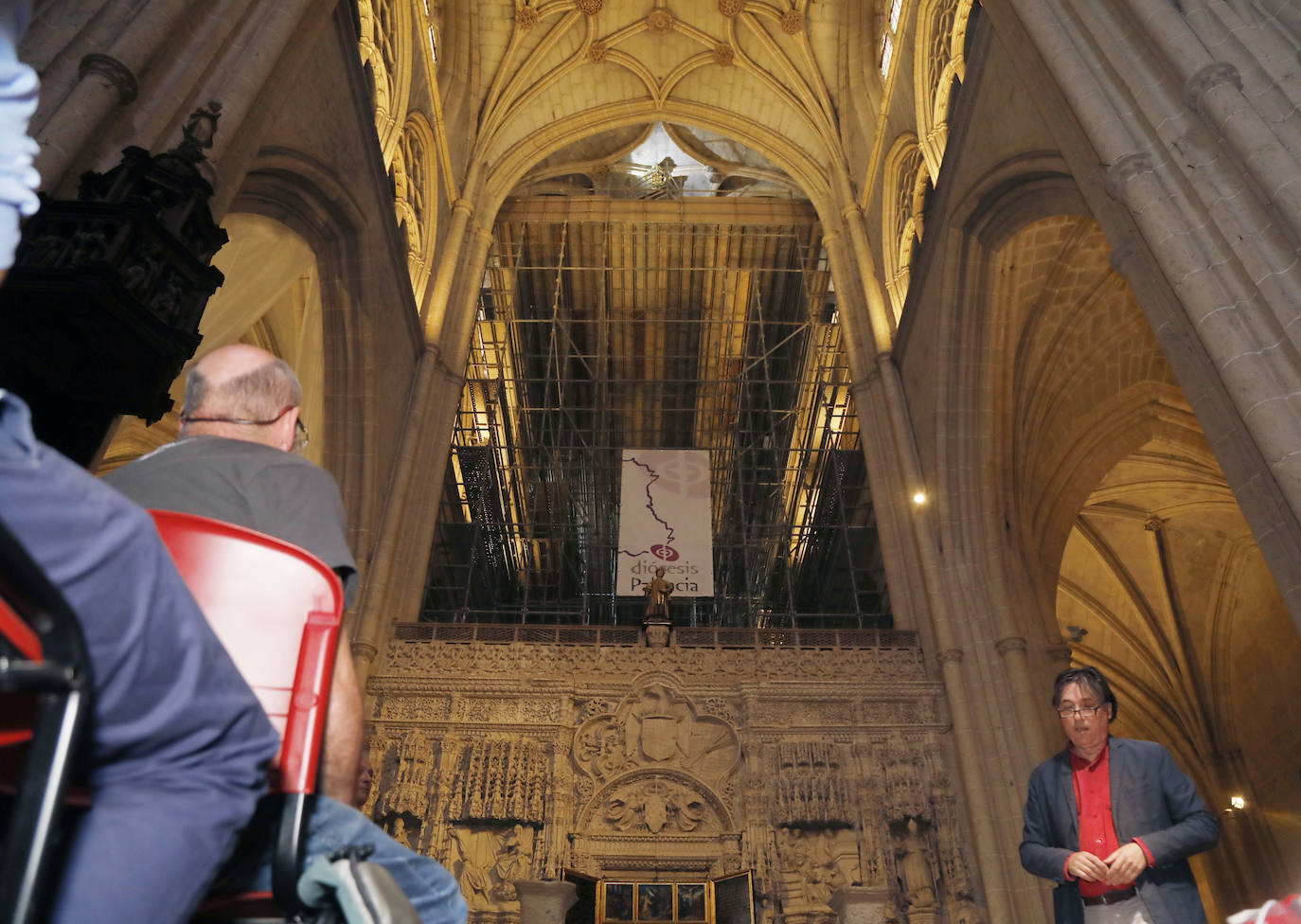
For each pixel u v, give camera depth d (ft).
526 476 92.73
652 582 57.67
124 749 3.26
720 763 50.14
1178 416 57.16
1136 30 27.94
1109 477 69.36
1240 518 69.77
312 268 54.80
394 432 58.03
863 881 45.68
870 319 65.36
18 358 18.66
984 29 44.21
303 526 5.51
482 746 49.01
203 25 29.09
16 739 3.31
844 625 86.74
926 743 49.80
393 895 4.37
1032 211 46.80
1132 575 76.89
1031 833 12.69
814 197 75.41
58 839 2.97
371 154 49.75
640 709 51.57
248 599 5.03
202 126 24.12
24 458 2.92
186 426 6.57
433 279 66.23
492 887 45.44
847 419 85.87
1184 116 25.88
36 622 2.86
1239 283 23.38
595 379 81.00
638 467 67.51
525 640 53.93
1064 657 50.11
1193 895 11.10
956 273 52.42
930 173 57.11
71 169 22.66
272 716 4.77
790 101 76.23
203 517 5.04
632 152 86.12
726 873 46.80
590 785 49.01
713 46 76.48
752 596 77.56
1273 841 69.72
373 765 47.91
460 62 73.26
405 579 55.93
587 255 87.81
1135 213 26.14
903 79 61.93
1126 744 12.35
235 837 3.61
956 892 45.39
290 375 7.00
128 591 3.16
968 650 51.06
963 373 54.19
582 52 76.64
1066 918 11.85
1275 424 21.35
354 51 44.96
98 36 24.90
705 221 80.89
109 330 18.57
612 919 44.11
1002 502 54.60
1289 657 69.46
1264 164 22.56
